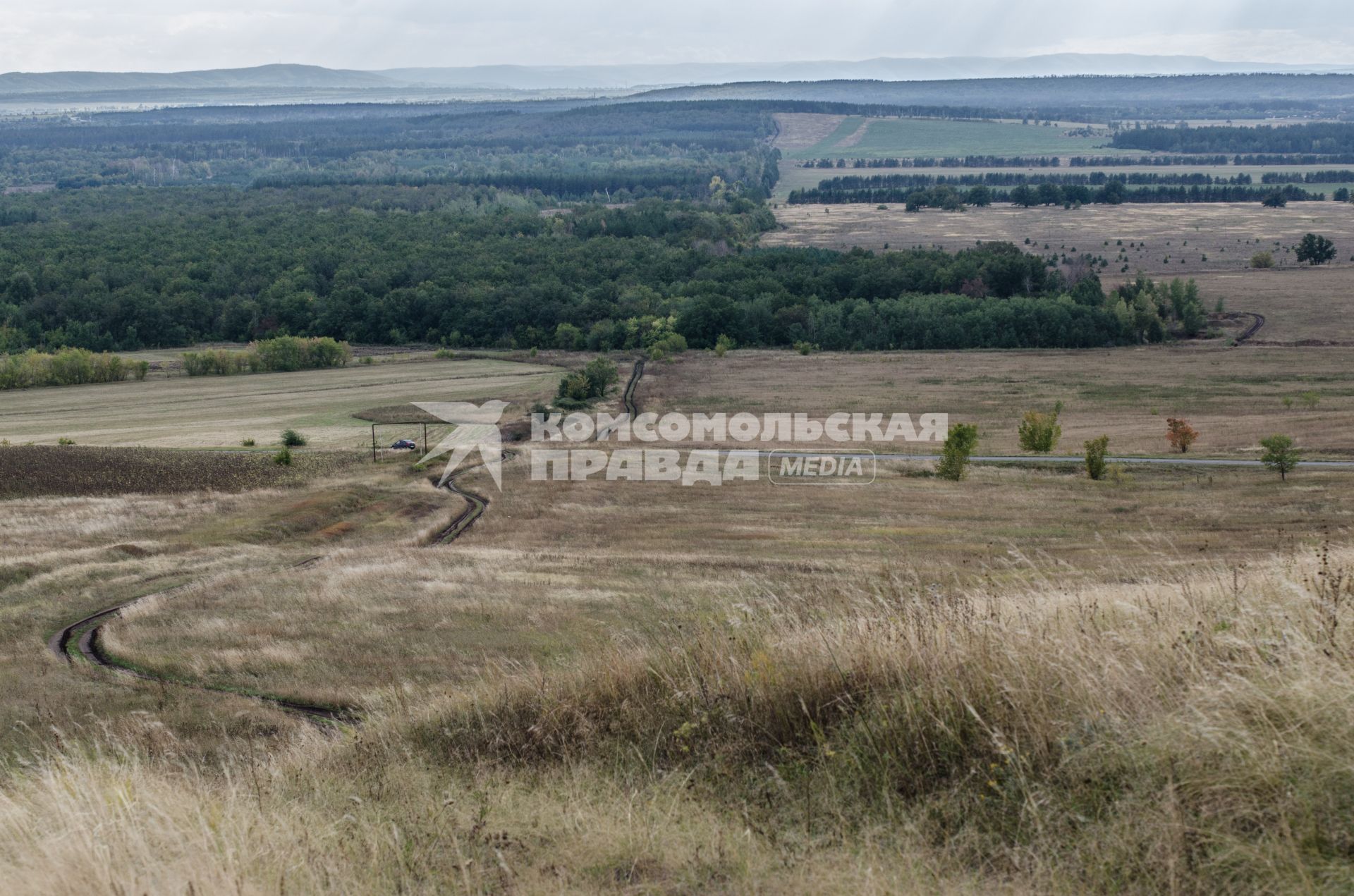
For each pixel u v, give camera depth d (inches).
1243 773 178.9
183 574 1328.7
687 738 257.6
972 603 305.9
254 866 191.9
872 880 169.6
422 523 1861.5
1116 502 1888.5
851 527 1706.4
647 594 1013.2
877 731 228.2
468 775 267.7
